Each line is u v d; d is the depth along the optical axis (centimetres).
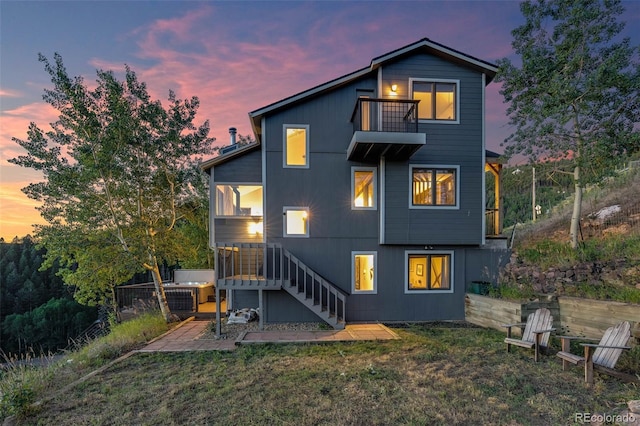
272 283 844
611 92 846
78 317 2761
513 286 835
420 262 965
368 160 951
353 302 936
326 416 373
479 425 348
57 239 929
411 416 368
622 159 849
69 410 405
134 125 948
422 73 927
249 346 681
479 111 938
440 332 785
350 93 951
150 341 745
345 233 941
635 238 810
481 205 933
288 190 934
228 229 969
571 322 673
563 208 1422
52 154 895
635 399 377
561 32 911
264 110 916
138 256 977
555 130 916
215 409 400
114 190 969
